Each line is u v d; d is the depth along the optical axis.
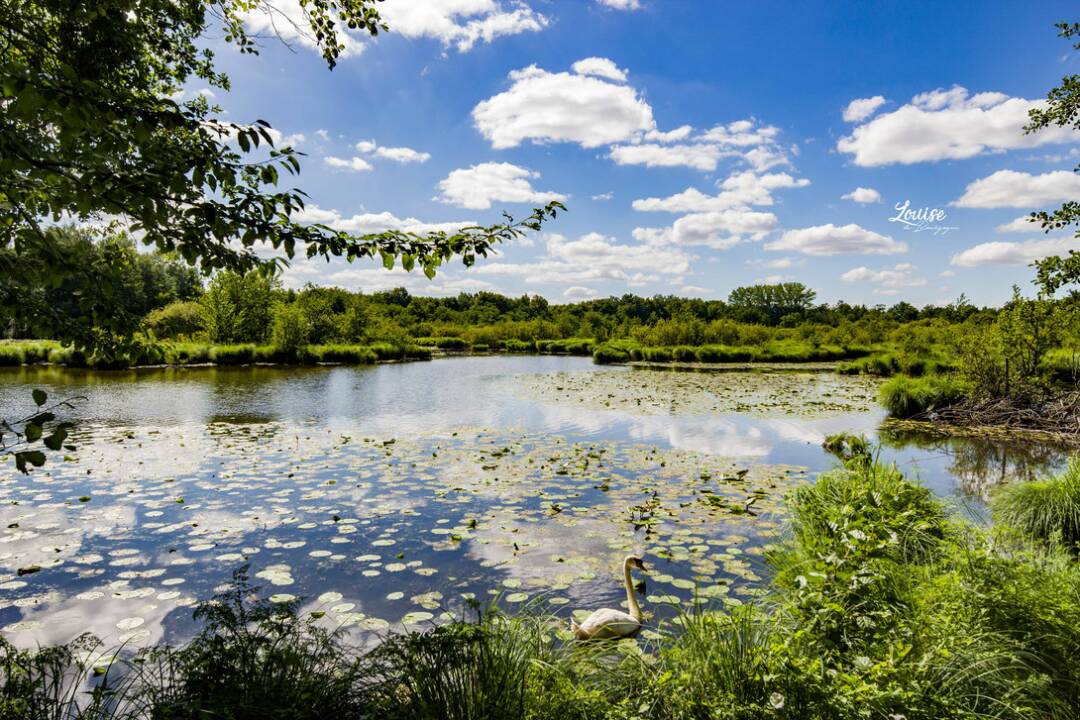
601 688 3.11
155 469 9.22
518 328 60.78
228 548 5.98
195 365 30.03
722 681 2.88
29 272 3.08
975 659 2.88
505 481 8.61
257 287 37.22
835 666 2.92
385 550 5.95
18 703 2.71
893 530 4.45
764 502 7.49
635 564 4.72
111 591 5.04
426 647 2.92
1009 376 15.18
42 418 2.45
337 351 33.97
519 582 5.21
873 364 28.36
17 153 2.62
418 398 18.59
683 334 43.94
